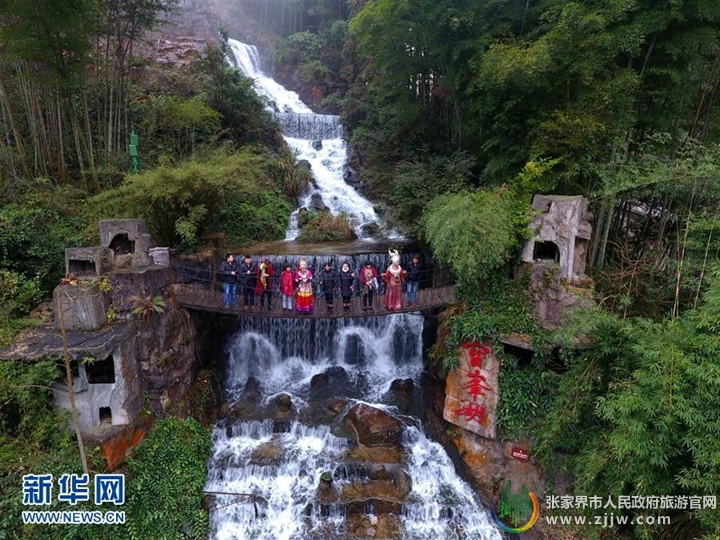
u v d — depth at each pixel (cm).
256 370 1153
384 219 1391
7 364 632
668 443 534
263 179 1602
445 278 1112
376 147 1733
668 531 595
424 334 1162
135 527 641
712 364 505
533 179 888
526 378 818
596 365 708
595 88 843
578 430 744
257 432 924
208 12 2961
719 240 690
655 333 605
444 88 1317
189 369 948
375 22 1316
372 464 839
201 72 1911
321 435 912
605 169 850
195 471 766
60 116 1230
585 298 774
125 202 1038
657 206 962
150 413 790
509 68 841
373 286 973
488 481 826
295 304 970
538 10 988
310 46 2662
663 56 877
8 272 834
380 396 1042
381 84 1562
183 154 1509
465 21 1021
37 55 1030
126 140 1438
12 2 943
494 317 846
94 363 775
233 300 974
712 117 973
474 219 814
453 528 760
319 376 1105
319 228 1470
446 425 923
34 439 619
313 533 740
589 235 841
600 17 781
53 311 781
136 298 785
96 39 1370
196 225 1121
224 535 736
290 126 2138
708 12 781
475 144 1308
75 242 969
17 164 1166
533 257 864
